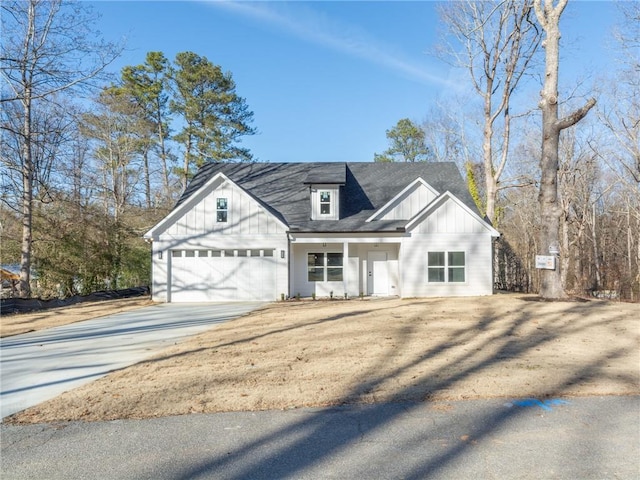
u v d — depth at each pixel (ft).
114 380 20.70
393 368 21.62
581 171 99.50
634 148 86.74
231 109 122.42
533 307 44.42
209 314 46.57
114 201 107.45
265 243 62.39
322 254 67.15
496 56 79.97
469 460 12.17
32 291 77.61
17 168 67.67
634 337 29.17
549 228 50.52
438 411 15.92
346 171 77.00
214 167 80.94
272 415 15.83
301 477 11.43
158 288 61.93
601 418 15.03
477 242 62.49
